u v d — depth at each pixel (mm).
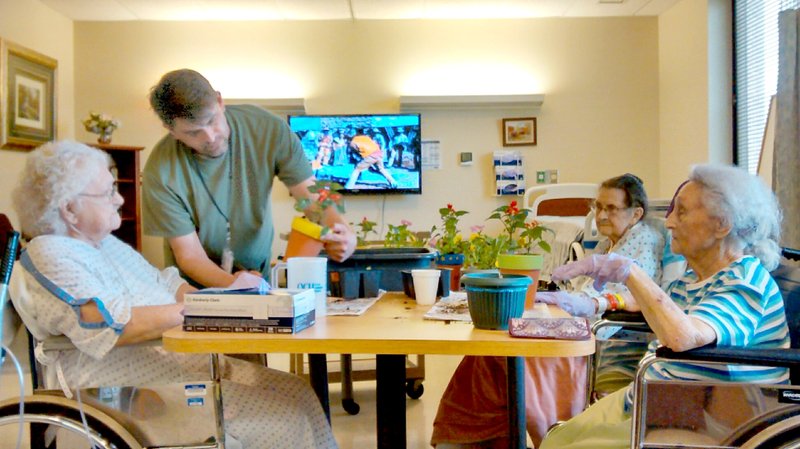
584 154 5789
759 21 4672
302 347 1092
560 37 5766
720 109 5000
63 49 5562
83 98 5723
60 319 1286
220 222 1927
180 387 1255
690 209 1389
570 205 5223
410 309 1445
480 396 2021
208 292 1199
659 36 5762
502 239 2270
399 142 5648
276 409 1480
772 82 4535
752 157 4801
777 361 1122
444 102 5633
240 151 1896
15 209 1424
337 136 5637
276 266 1631
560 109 5789
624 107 5781
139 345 1298
